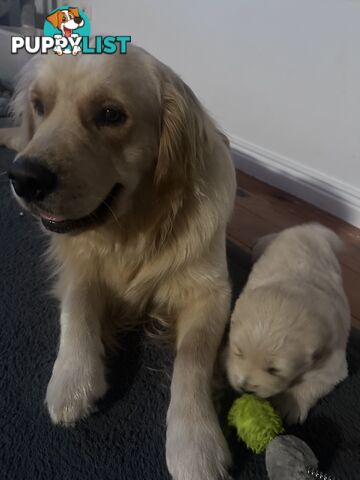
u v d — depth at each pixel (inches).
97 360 36.0
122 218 40.5
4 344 40.4
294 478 28.2
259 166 82.7
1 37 107.4
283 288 35.8
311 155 73.3
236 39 78.6
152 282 43.5
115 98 35.2
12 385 36.6
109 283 45.1
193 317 41.3
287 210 72.8
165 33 94.4
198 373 34.3
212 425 31.1
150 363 40.1
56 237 48.5
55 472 30.5
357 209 68.0
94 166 34.7
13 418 33.9
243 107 82.4
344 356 36.2
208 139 41.4
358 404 37.3
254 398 32.8
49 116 36.4
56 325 43.2
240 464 31.6
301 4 66.2
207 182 41.6
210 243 42.5
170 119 38.6
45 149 32.7
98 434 33.2
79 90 35.2
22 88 48.5
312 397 34.6
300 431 34.4
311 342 31.5
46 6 125.2
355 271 57.6
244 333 32.4
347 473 31.7
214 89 87.0
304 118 72.0
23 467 30.6
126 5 103.4
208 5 81.8
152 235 41.5
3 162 75.9
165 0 91.4
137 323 45.3
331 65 65.0
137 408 35.5
